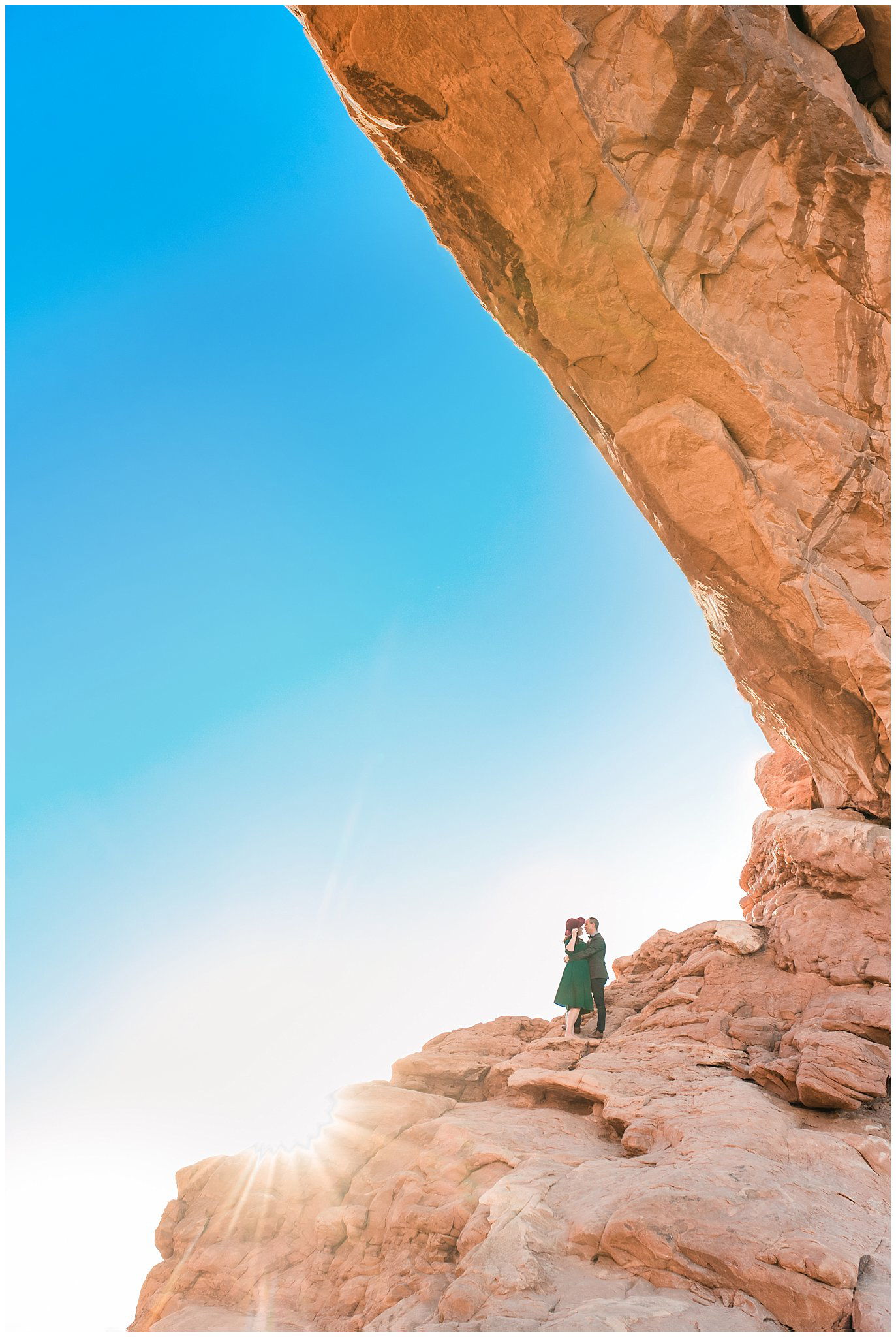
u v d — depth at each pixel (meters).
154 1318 7.09
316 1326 5.98
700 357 7.14
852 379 7.15
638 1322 3.81
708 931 9.93
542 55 6.01
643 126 6.28
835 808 9.48
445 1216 5.74
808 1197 4.74
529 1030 10.73
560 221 6.73
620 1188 5.12
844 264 6.81
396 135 7.05
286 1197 7.58
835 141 6.40
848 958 7.93
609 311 7.13
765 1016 8.02
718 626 9.35
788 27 6.43
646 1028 8.81
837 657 7.98
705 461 7.45
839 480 7.39
